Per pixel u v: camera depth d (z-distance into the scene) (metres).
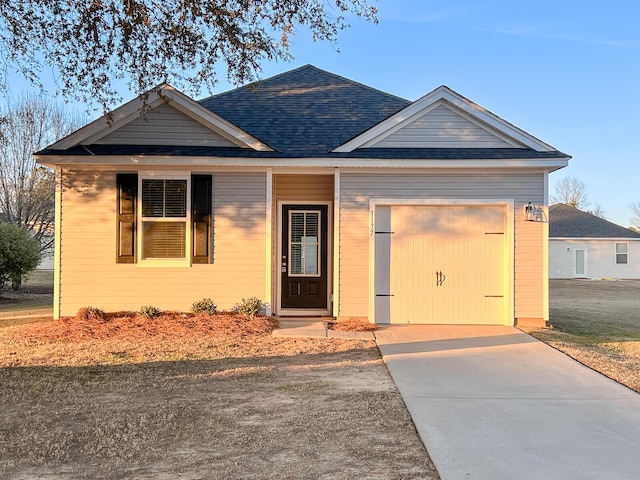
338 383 6.50
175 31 8.55
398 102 12.91
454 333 9.84
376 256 10.82
